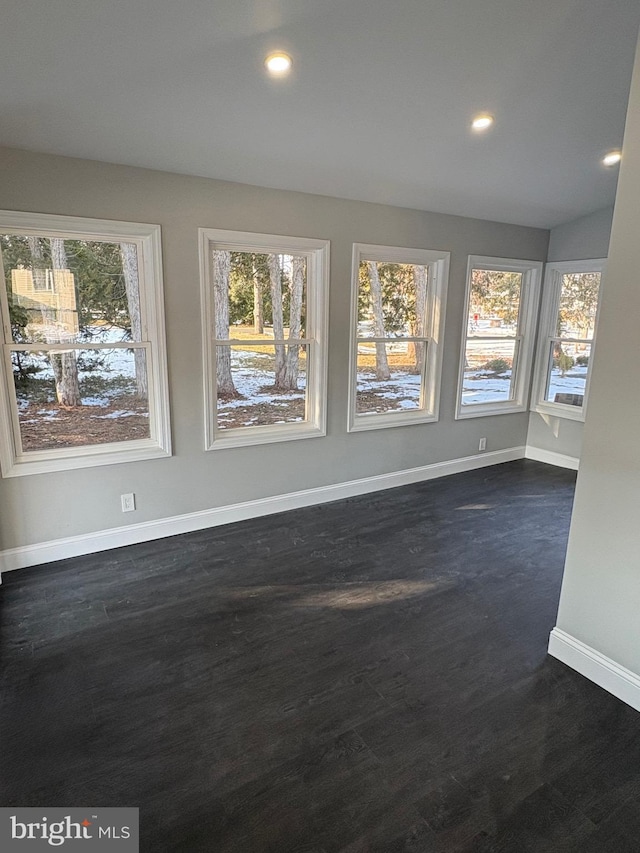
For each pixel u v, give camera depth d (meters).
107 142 2.75
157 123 2.62
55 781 1.72
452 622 2.64
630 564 2.04
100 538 3.37
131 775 1.75
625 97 2.71
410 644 2.47
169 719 1.99
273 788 1.71
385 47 2.21
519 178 3.77
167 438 3.47
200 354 3.49
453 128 2.96
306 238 3.73
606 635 2.16
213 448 3.67
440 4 1.99
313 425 4.16
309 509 4.16
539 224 4.90
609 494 2.09
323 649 2.42
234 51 2.14
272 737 1.91
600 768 1.79
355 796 1.68
